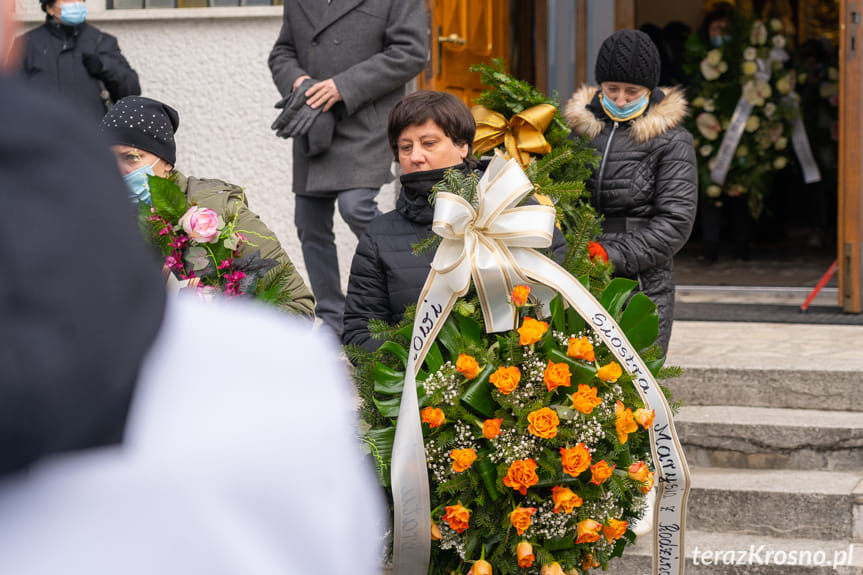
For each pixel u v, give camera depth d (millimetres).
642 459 2479
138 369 553
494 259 2336
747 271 7285
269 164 5465
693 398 4105
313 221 4465
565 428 2271
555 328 2416
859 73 5047
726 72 7645
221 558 577
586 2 6492
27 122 527
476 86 5805
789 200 8961
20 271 502
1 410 497
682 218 3531
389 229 2861
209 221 2441
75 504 555
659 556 2436
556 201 2682
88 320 519
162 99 5516
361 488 674
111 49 5078
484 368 2307
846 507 3438
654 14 10250
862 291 5305
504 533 2307
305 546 608
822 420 3799
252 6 5406
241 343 637
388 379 2410
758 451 3783
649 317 2426
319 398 642
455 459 2223
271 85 5406
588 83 6539
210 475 582
